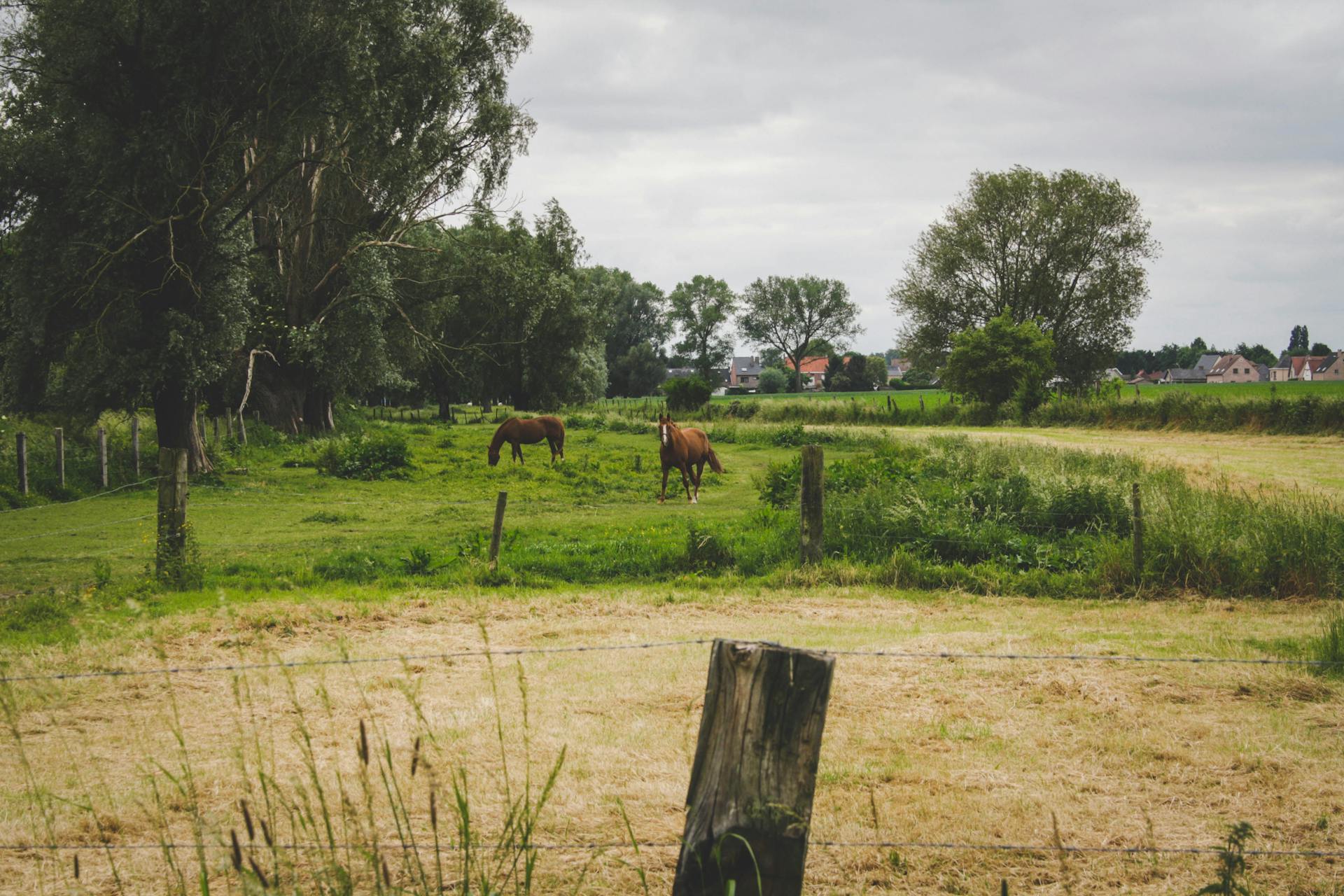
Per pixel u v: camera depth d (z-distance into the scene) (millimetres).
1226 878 4012
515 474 28391
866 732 7035
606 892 4566
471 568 13977
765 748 2988
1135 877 4797
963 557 14305
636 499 23969
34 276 23594
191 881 4625
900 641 9852
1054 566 13812
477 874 4656
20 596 12117
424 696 7969
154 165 23984
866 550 14547
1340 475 22656
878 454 25938
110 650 9305
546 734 6949
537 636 10344
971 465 20672
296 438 35438
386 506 22188
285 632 10352
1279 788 5930
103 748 6723
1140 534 13141
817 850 5082
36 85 24234
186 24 23938
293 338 33094
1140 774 6203
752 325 148250
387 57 30125
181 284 25594
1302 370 171375
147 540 16344
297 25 25312
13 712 4762
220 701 7809
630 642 10000
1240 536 13242
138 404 26469
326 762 6367
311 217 35500
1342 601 12000
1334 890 4617
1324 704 7602
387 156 32531
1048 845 5129
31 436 26219
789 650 3010
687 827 3066
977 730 7031
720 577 13969
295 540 17234
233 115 26203
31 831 5309
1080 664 8742
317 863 4641
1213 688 8000
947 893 4664
